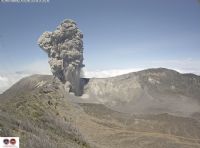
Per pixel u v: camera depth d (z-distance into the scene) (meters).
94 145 90.81
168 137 163.25
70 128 88.06
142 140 152.25
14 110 86.88
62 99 161.88
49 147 55.16
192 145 159.12
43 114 92.62
